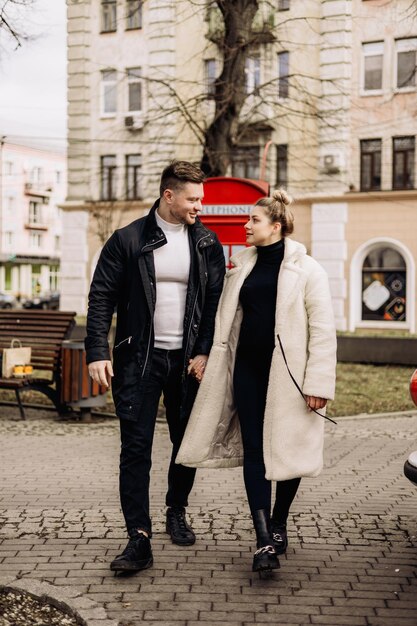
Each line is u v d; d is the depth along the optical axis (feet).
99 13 112.47
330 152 100.37
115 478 21.95
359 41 97.96
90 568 14.55
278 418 14.28
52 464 23.80
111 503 19.20
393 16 94.32
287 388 14.32
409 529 17.28
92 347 14.51
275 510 15.48
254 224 14.71
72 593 13.12
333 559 15.21
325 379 14.20
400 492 20.70
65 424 31.63
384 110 98.32
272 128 99.14
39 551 15.53
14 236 246.88
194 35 104.32
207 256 15.01
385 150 99.14
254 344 14.62
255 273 14.89
